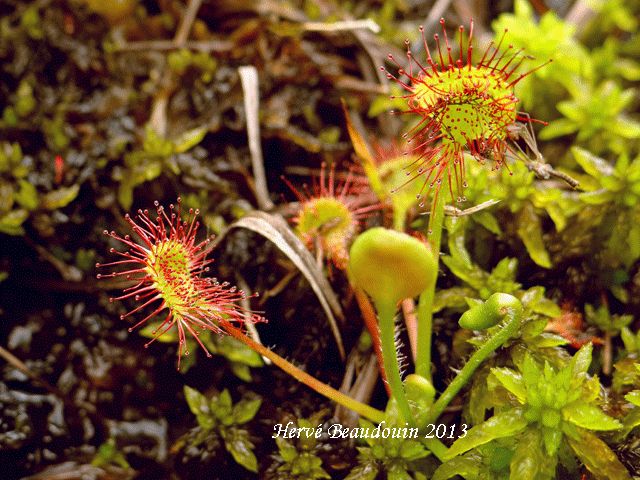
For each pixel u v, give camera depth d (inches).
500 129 2.9
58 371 3.7
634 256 3.6
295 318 3.6
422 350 3.2
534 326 3.2
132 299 3.8
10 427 3.5
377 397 3.4
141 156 3.9
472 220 3.6
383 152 4.0
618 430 3.1
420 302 3.1
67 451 3.5
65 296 3.8
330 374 3.5
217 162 4.0
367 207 3.8
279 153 4.0
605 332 3.6
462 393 3.4
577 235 3.7
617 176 3.5
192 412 3.6
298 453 3.3
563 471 3.0
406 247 2.6
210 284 3.0
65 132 4.0
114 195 3.9
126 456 3.5
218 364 3.6
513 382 3.0
